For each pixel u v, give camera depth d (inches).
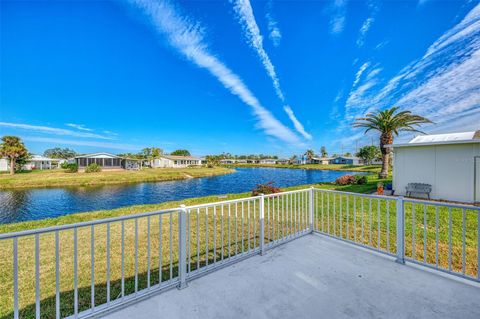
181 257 86.8
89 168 1119.6
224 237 172.7
